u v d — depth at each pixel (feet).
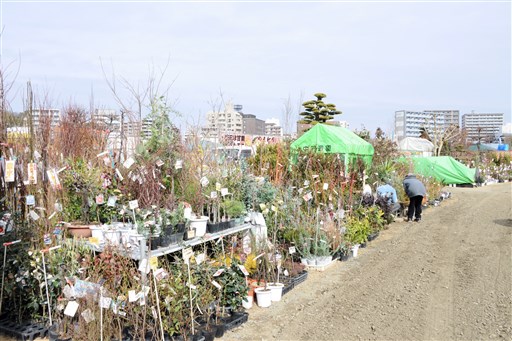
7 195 18.90
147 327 16.08
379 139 61.16
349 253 30.55
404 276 25.77
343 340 17.24
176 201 22.38
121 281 16.75
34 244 18.13
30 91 20.13
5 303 17.97
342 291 23.25
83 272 16.74
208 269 18.19
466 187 93.15
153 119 23.13
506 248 31.94
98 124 29.30
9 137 20.81
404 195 50.16
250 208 27.58
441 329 18.16
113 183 21.49
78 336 15.44
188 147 25.17
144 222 18.17
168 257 20.58
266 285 21.53
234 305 18.66
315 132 44.21
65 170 21.22
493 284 23.72
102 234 18.70
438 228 41.47
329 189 35.45
